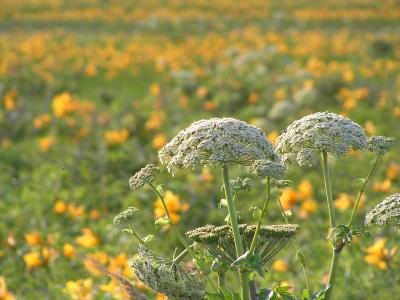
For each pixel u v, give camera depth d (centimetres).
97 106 1839
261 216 361
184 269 386
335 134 371
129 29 4247
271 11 4906
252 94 1662
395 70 2384
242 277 371
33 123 1548
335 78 1805
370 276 689
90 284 646
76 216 934
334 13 4503
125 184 1080
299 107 1616
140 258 386
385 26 4225
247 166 359
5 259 829
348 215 866
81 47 3178
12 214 976
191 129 358
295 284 664
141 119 1484
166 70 2505
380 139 385
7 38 3447
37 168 1223
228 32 3947
